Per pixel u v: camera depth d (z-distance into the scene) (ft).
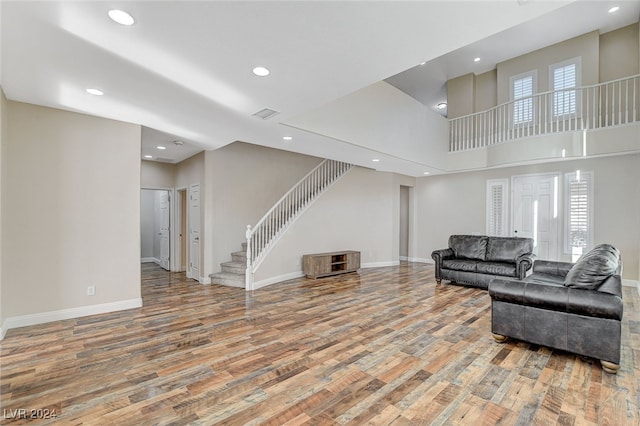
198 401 6.89
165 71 8.64
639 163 18.37
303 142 16.02
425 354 9.35
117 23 6.42
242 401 6.89
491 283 10.32
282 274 20.07
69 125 12.26
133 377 7.91
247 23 6.47
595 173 19.85
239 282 18.07
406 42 7.26
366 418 6.32
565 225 20.93
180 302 14.96
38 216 11.64
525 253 17.80
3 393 7.17
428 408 6.67
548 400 6.98
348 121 15.96
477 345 10.03
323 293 16.84
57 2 5.72
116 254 13.42
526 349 9.73
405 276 21.88
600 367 8.55
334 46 7.41
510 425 6.12
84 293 12.65
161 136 15.65
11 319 11.13
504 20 6.44
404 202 31.12
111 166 13.24
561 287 9.26
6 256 10.96
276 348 9.70
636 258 18.47
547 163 21.65
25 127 11.35
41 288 11.72
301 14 6.19
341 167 24.56
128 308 13.74
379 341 10.30
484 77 27.02
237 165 20.76
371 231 26.18
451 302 15.11
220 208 19.85
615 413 6.50
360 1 5.81
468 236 20.67
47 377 7.89
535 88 23.40
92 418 6.28
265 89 9.83
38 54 7.72
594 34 20.97
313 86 9.61
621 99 20.15
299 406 6.73
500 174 24.11
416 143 21.11
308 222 22.00
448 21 6.46
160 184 22.90
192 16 6.21
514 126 24.11
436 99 33.09
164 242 25.14
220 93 10.12
